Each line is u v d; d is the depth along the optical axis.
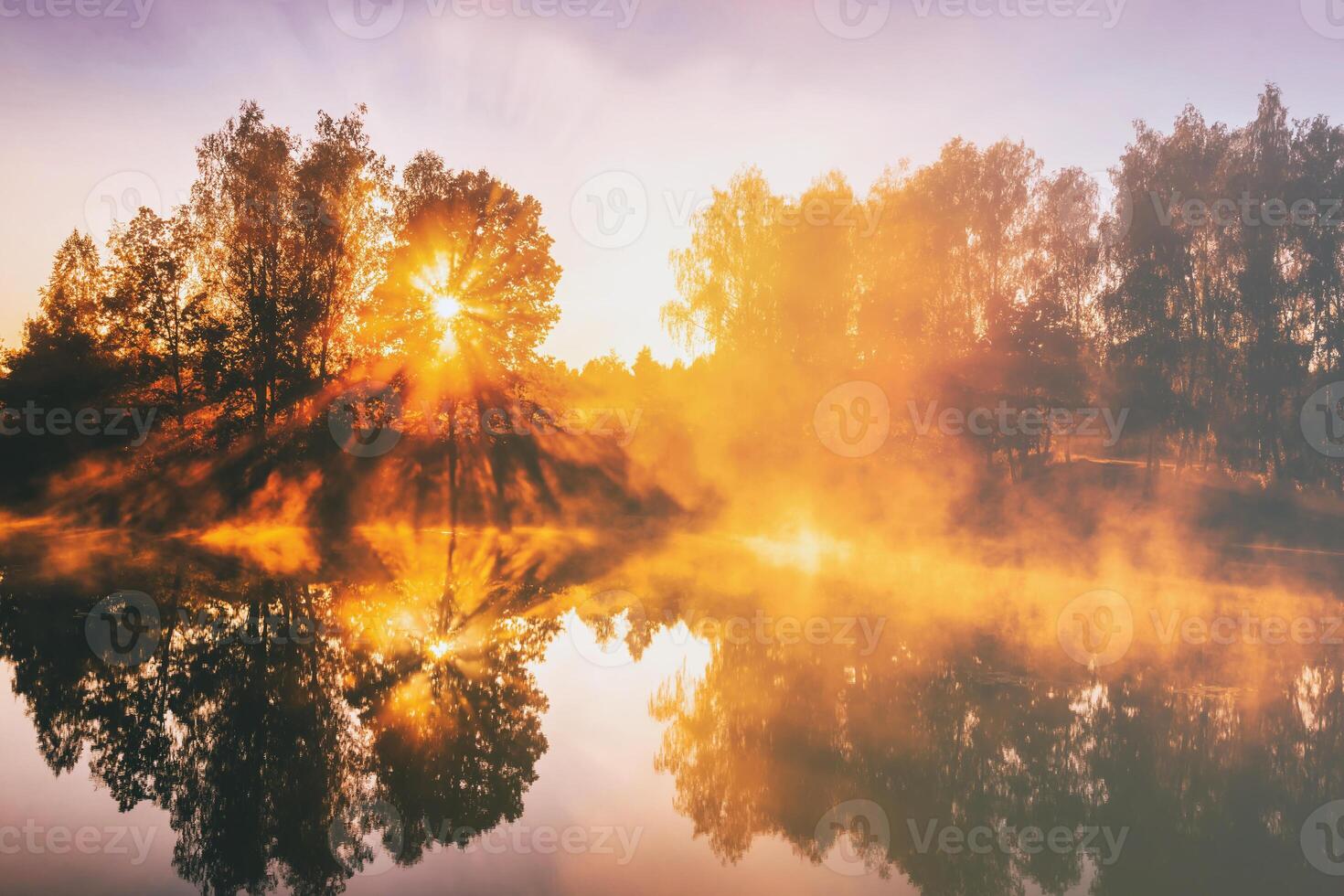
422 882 5.76
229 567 20.28
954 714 10.06
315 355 32.53
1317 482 36.81
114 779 7.59
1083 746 9.09
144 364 31.66
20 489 31.11
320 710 9.51
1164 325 37.34
